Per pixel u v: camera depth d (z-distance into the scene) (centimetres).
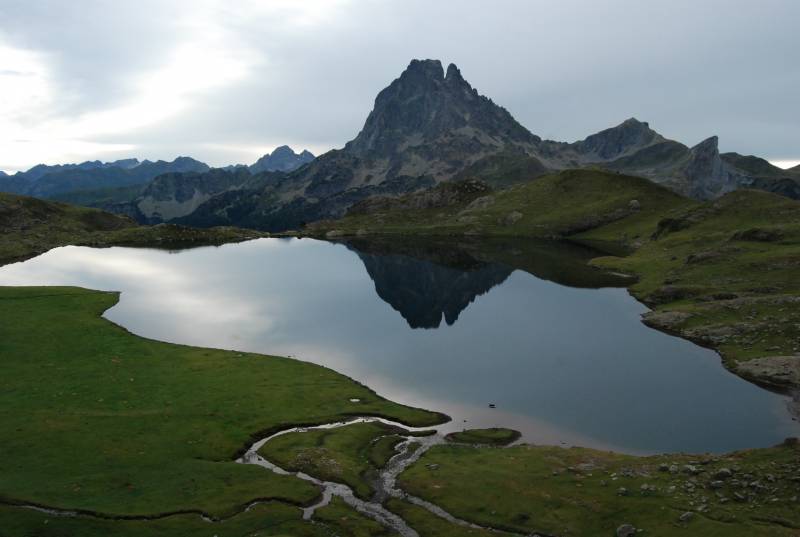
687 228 17038
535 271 16200
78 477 4103
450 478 4194
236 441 4975
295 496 3953
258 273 16425
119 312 10706
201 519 3625
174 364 7188
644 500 3575
